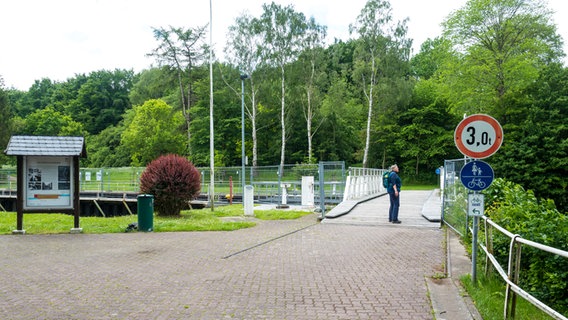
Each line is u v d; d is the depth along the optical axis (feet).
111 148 248.11
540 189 112.57
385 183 49.52
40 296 21.11
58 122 249.34
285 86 159.12
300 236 40.78
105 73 297.12
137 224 45.62
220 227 46.39
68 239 39.58
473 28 133.49
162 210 57.88
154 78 209.77
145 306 19.49
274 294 21.38
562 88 125.59
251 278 24.67
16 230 42.98
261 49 153.69
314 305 19.56
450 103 158.92
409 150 192.34
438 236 40.27
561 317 12.73
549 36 138.21
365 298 20.57
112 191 114.42
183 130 201.57
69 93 308.40
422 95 197.77
